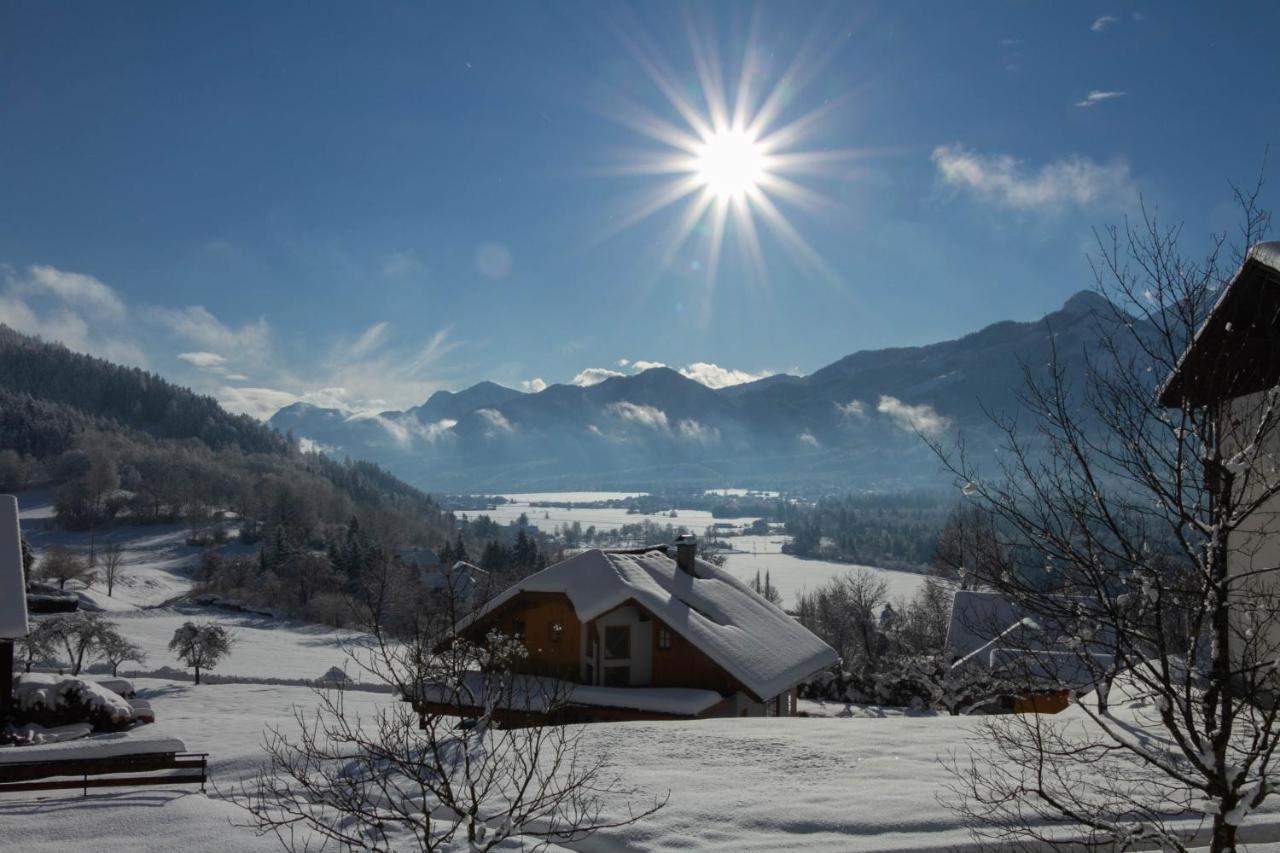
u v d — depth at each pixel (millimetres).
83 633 44531
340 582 102438
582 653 25938
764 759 14156
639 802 11930
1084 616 7320
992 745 13922
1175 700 6930
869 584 86188
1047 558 7652
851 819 10992
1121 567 7430
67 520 168750
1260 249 9195
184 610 95750
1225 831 6738
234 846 10984
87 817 12234
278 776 14094
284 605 99250
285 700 37188
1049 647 7902
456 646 10664
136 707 26141
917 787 12164
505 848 10648
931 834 10422
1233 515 7039
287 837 11203
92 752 14461
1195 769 8977
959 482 7820
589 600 25031
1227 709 6844
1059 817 10281
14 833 11680
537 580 26266
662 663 25875
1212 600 6996
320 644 73438
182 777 14211
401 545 164875
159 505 179625
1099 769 11469
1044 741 9414
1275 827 9906
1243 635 7242
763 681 24250
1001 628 8477
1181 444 7148
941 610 53031
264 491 191250
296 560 109375
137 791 13734
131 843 11234
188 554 151125
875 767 13453
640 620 26141
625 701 23547
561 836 10984
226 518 183375
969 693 30734
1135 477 7312
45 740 22344
